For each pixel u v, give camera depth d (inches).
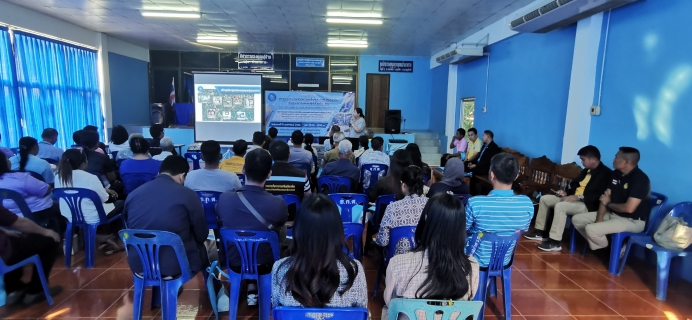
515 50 239.1
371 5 223.8
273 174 124.8
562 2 146.8
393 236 87.4
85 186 120.3
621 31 151.4
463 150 289.9
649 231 125.8
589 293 112.3
